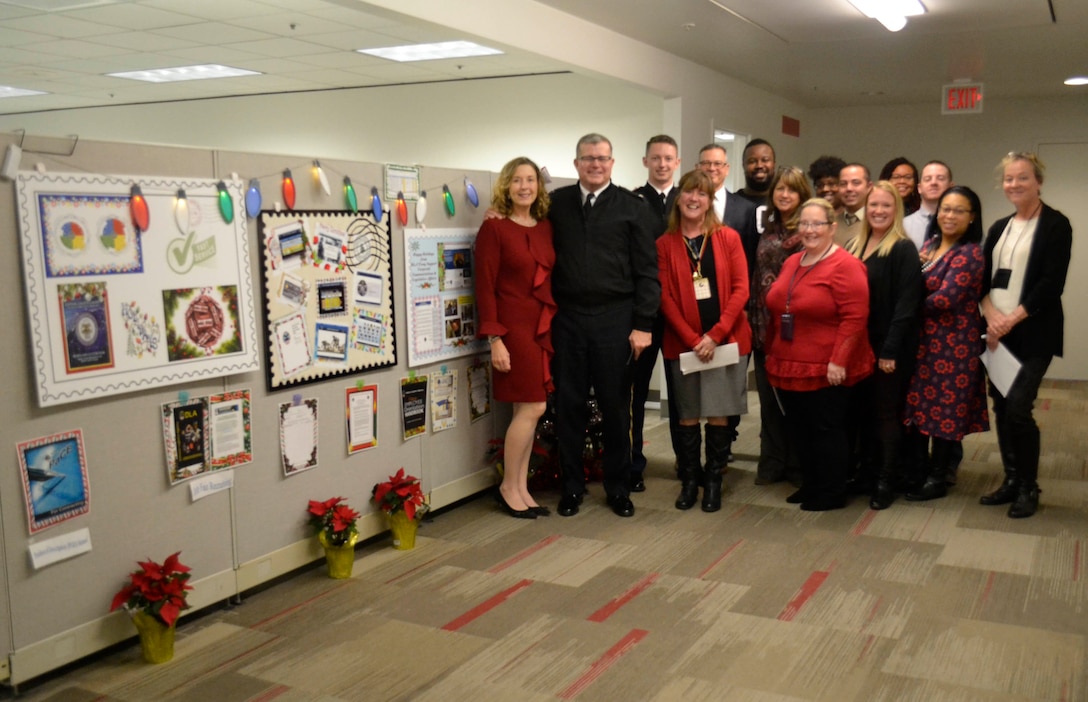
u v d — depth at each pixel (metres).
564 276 3.87
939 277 3.89
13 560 2.38
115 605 2.58
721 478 4.11
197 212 2.79
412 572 3.35
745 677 2.51
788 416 4.12
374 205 3.49
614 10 4.85
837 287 3.75
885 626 2.83
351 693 2.45
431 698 2.42
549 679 2.51
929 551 3.50
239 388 3.00
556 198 3.94
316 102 9.09
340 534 3.25
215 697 2.44
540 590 3.16
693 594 3.10
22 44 6.73
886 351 3.84
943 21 5.11
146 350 2.66
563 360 3.92
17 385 2.37
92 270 2.50
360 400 3.50
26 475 2.40
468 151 8.35
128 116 10.25
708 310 3.95
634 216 3.84
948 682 2.46
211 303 2.85
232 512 3.01
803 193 4.21
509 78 8.06
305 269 3.20
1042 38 5.55
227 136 9.66
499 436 4.39
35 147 2.37
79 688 2.49
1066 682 2.45
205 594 2.93
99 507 2.59
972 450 5.14
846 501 4.15
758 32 5.41
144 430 2.70
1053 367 8.12
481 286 3.84
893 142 8.75
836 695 2.40
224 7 5.62
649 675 2.53
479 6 4.25
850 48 5.90
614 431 3.98
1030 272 3.74
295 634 2.82
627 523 3.90
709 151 4.53
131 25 6.12
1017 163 3.77
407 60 7.37
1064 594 3.06
